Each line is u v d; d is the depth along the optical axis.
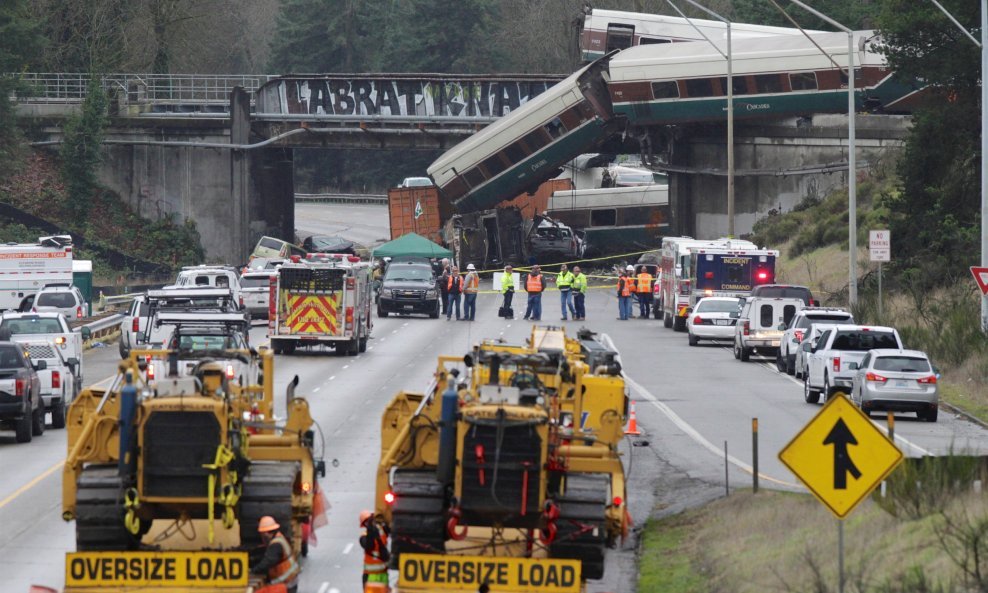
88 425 61.94
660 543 77.62
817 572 55.12
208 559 57.69
